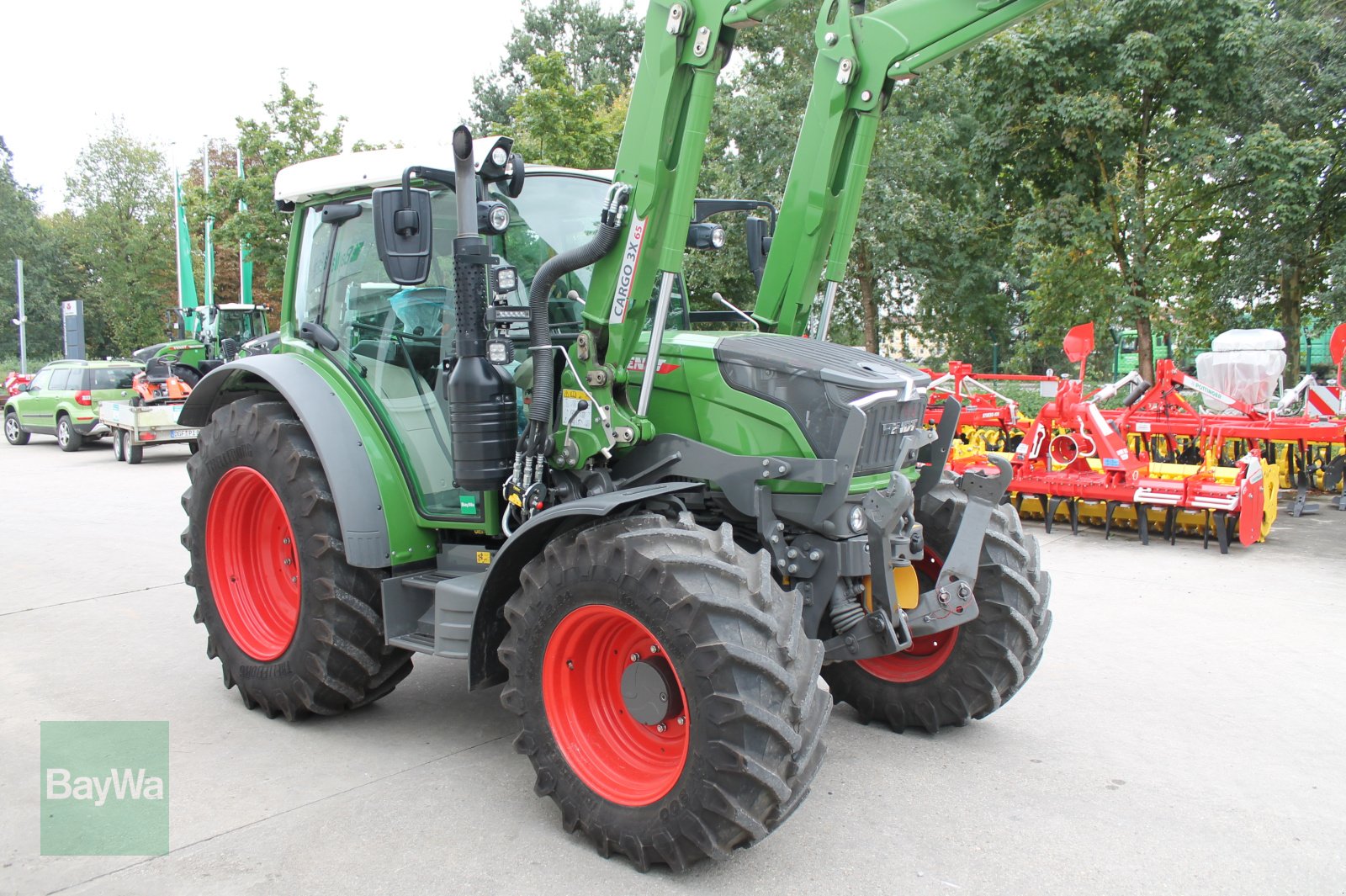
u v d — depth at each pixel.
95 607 6.31
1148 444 10.27
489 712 4.47
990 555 4.01
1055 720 4.32
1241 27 14.09
